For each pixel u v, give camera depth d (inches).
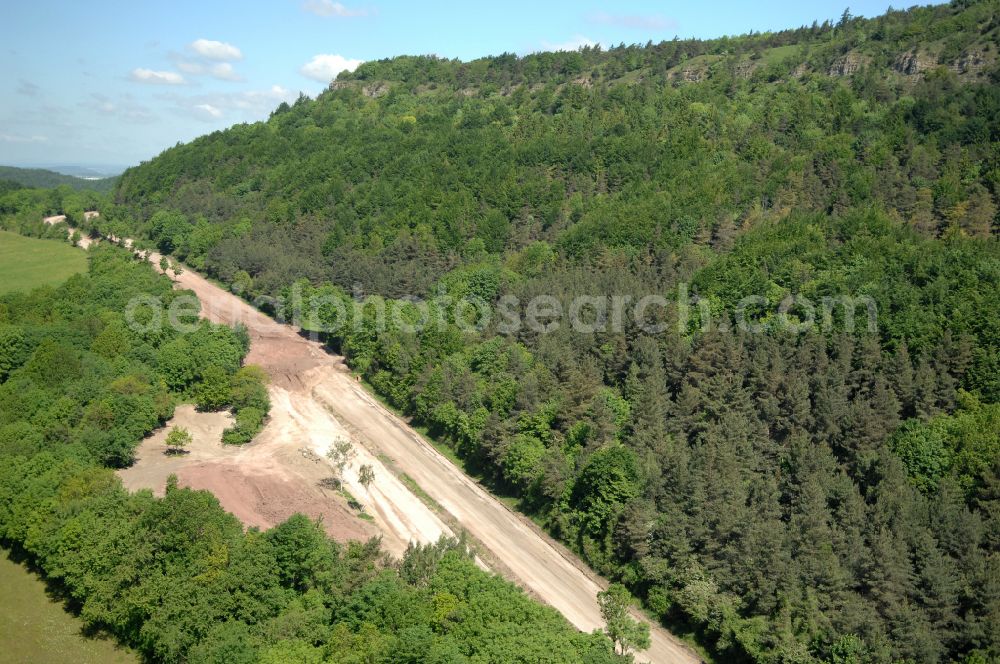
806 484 3882.9
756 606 3494.1
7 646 3484.3
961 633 3186.5
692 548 3823.8
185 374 5969.5
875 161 7209.6
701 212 7263.8
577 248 7465.6
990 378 4389.8
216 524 3548.2
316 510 4399.6
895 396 4458.7
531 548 4360.2
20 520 3880.4
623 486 4094.5
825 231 6294.3
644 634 3223.4
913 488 3865.7
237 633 3122.5
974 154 6825.8
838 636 3193.9
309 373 6879.9
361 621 3166.8
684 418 4672.7
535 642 2989.7
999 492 3700.8
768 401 4557.1
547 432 4869.6
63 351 5354.3
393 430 5866.1
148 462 4928.6
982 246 5565.9
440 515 4638.3
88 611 3408.0
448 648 2925.7
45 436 4576.8
